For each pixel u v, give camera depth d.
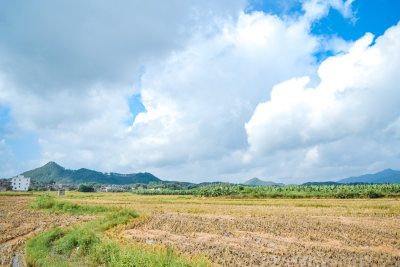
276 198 60.91
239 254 16.23
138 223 26.59
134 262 13.35
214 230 23.41
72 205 40.34
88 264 15.02
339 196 57.91
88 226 24.16
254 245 18.55
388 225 25.00
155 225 25.69
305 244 18.66
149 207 42.78
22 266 14.87
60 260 15.73
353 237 20.53
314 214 32.38
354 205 40.44
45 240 18.94
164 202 54.69
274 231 22.81
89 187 159.25
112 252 15.03
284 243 19.00
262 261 14.95
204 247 17.78
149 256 13.77
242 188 71.88
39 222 29.20
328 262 14.91
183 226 25.19
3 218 31.84
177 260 13.50
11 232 23.36
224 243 19.16
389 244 18.67
